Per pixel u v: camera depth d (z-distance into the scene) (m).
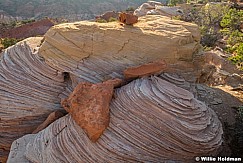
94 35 13.06
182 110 10.48
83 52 12.90
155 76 11.61
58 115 12.80
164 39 12.64
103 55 12.74
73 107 10.82
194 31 13.48
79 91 11.02
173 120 10.25
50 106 13.21
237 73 18.30
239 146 10.81
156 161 10.06
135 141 10.13
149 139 10.12
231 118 12.80
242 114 11.53
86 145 10.35
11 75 13.64
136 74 11.66
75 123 10.88
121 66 12.50
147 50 12.52
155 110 10.34
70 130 10.84
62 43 13.18
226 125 12.05
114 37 12.88
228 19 26.28
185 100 10.74
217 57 19.98
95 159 10.15
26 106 13.27
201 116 10.77
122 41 12.77
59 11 76.62
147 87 10.91
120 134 10.26
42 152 11.21
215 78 17.17
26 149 11.79
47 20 43.12
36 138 11.95
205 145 10.25
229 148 11.14
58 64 13.09
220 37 27.09
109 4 83.81
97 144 10.26
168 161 10.09
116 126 10.38
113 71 12.52
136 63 12.45
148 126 10.20
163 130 10.16
